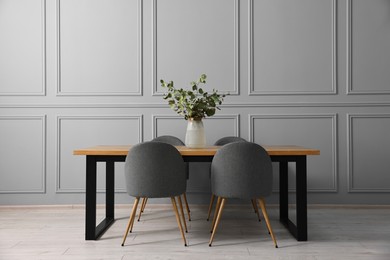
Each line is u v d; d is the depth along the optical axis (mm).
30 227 3178
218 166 2574
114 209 3773
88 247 2611
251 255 2430
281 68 4031
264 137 4020
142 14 4043
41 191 4004
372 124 3996
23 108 4020
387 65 4000
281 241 2748
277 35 4031
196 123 3033
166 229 3102
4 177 4000
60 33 4035
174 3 4039
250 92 4016
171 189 2580
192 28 4047
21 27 4016
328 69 4020
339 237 2848
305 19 4027
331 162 4000
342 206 3963
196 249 2559
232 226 3203
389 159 3986
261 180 2555
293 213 3738
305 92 4004
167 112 4031
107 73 4047
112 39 4047
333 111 4004
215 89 4039
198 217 3547
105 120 4039
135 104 4023
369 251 2506
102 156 2805
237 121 4008
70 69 4031
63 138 4031
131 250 2541
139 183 2553
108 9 4035
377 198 3980
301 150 2707
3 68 4016
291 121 4020
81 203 4027
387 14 3992
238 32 4027
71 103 4027
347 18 4004
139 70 4035
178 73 4047
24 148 4008
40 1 4020
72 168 4027
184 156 2777
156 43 4043
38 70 4023
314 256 2406
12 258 2387
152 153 2521
